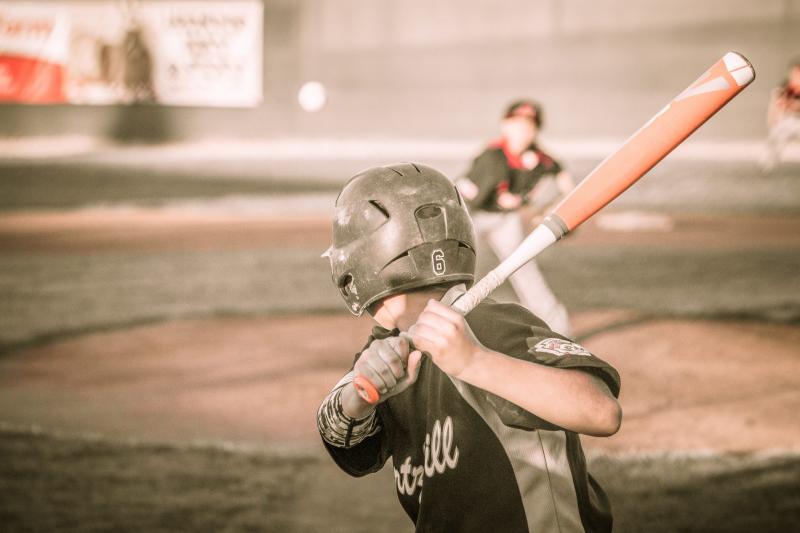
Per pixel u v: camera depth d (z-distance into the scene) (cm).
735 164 7450
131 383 2272
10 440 1820
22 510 1483
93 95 9238
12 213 5578
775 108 6900
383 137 9412
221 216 5456
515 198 2333
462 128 9406
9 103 9162
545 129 9169
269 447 1783
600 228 4903
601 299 3133
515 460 605
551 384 551
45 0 9062
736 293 3247
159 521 1446
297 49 9462
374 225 615
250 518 1457
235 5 9212
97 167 7669
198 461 1708
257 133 9431
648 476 1609
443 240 615
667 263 3850
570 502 609
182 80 9275
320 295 3328
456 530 624
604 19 9138
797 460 1678
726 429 1872
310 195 6262
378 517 1468
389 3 9431
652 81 9119
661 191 6288
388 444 692
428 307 550
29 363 2473
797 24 8756
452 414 623
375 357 551
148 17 9181
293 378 2303
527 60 9300
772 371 2292
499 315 626
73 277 3684
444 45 9406
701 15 8975
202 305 3153
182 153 8575
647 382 2202
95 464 1692
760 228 4881
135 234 4844
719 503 1495
